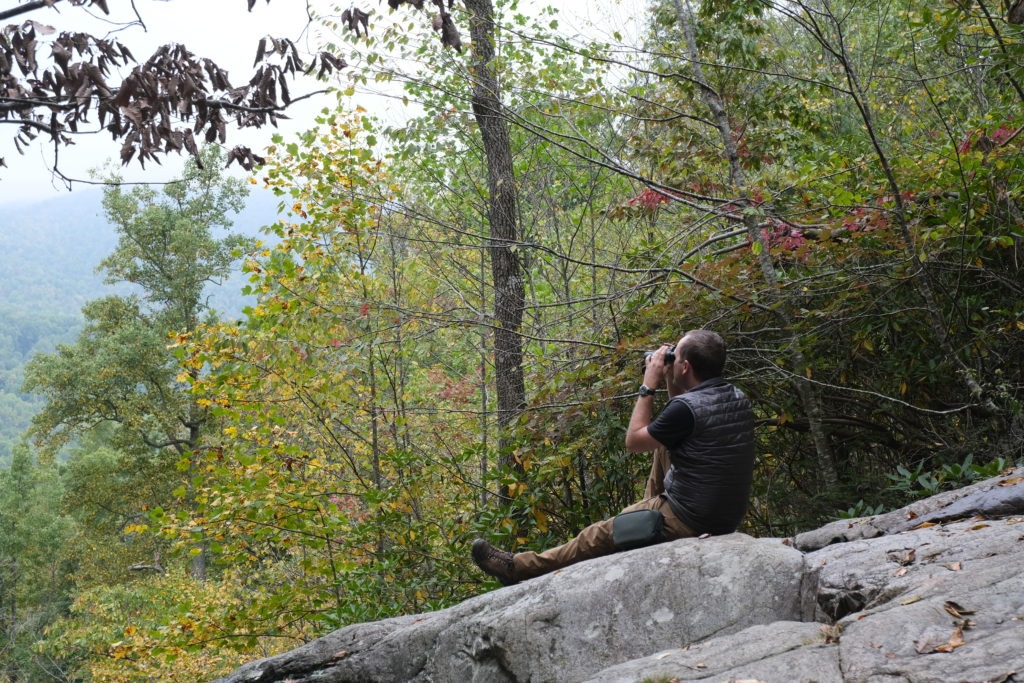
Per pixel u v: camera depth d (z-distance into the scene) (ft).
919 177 22.62
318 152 30.35
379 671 16.21
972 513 13.56
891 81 31.12
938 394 24.40
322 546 31.37
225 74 12.21
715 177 28.58
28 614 119.44
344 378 32.04
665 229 30.91
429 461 29.53
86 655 89.10
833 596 11.72
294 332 29.48
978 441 22.12
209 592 57.62
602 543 14.82
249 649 30.83
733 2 24.95
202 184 105.91
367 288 31.94
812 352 23.77
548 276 32.53
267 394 31.68
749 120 28.07
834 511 22.72
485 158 34.76
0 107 11.55
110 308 102.73
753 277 23.03
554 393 25.58
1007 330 22.00
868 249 22.00
